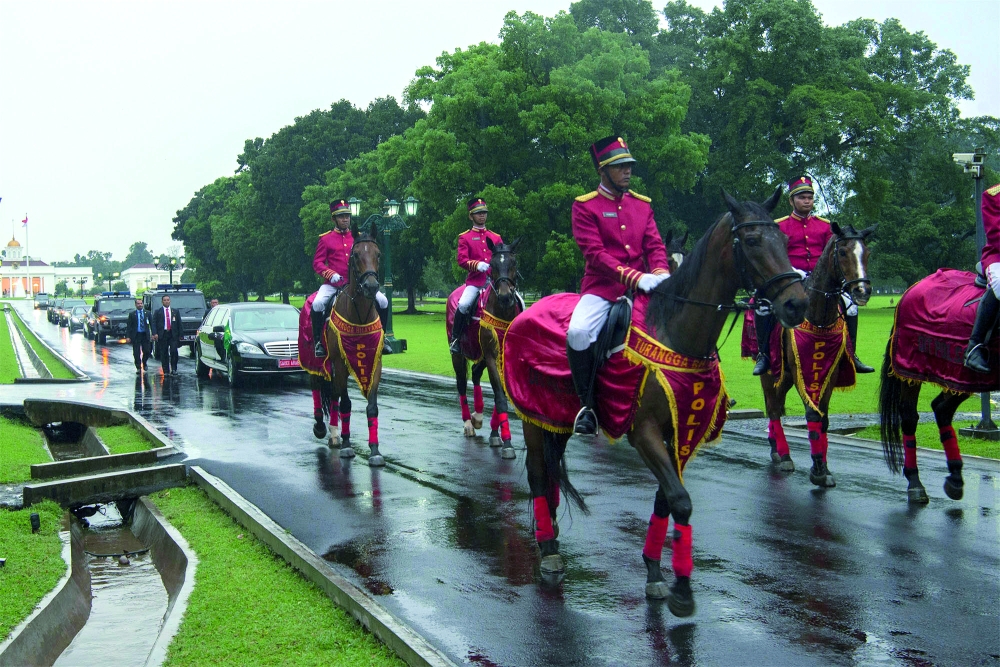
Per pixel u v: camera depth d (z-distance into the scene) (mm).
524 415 6305
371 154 62938
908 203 55562
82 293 178500
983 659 4770
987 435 11094
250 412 15211
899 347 8180
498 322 10742
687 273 5406
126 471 9336
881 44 55000
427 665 4578
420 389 18438
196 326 29438
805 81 45781
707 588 5969
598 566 6496
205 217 89375
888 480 9070
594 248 5930
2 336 43438
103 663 5402
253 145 80375
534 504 6363
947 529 7234
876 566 6332
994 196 7145
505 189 40656
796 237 9719
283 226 67938
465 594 5957
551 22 42188
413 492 8930
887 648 4934
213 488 8953
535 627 5352
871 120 43812
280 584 6242
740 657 4863
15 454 10625
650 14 54750
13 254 193500
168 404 16344
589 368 5820
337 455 11000
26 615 5543
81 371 23453
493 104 41719
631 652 4961
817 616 5426
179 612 5699
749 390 16484
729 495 8523
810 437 8828
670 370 5355
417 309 72625
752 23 45625
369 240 10547
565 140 39156
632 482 9219
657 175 40125
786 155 47875
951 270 8250
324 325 11336
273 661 4891
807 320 8680
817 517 7676
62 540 7320
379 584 6180
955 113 52594
